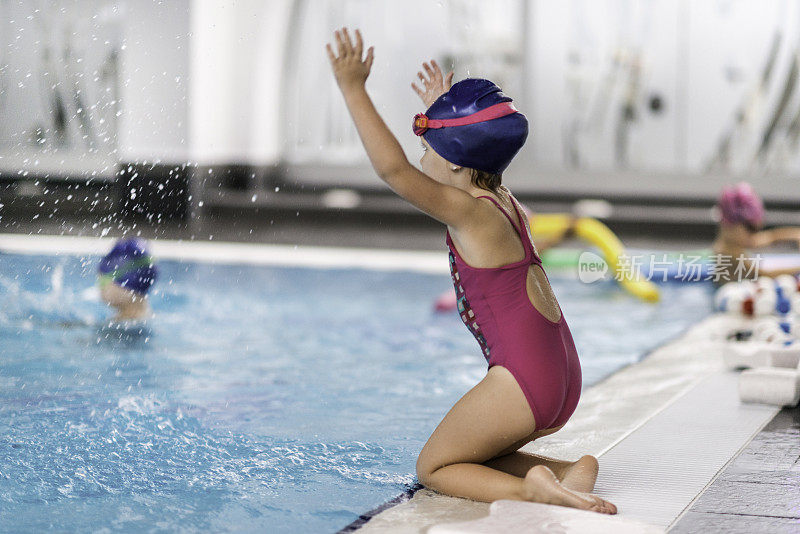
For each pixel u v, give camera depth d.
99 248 12.50
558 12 16.98
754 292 8.49
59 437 4.27
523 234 3.60
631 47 16.70
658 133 16.73
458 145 3.53
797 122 16.05
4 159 15.91
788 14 15.93
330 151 18.30
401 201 16.38
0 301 8.19
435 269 12.45
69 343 6.74
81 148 15.98
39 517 3.23
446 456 3.48
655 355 6.50
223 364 6.23
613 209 15.58
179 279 11.02
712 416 4.67
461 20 17.42
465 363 6.45
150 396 5.17
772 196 16.11
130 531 3.11
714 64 16.36
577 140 17.12
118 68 15.96
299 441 4.30
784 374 4.84
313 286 10.76
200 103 16.97
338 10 17.94
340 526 3.15
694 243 14.71
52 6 15.80
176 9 16.52
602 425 4.55
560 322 3.60
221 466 3.88
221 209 16.92
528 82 17.27
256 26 17.84
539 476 3.24
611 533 2.91
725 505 3.28
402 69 17.67
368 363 6.41
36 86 15.94
